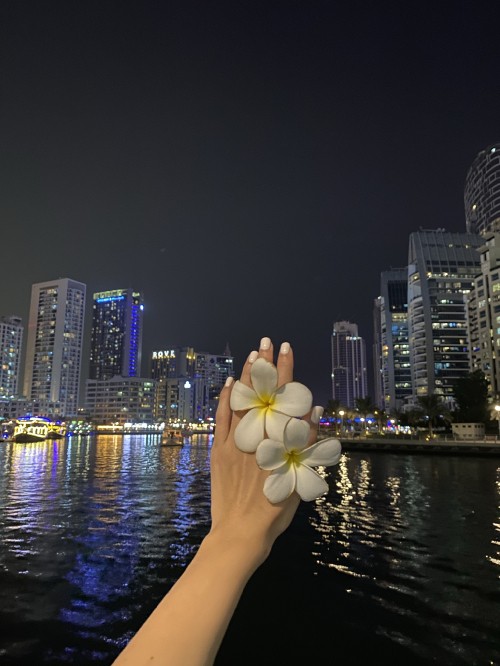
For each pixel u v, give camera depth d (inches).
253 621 386.0
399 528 763.4
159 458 2842.0
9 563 560.7
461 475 1713.8
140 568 540.1
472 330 4606.3
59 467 2164.1
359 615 395.2
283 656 325.7
